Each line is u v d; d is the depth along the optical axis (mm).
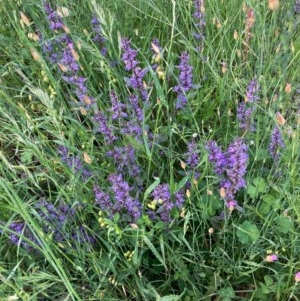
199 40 445
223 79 386
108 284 325
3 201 349
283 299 324
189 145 344
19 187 347
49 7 422
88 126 414
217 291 326
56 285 330
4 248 345
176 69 437
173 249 334
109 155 353
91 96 391
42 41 427
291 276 327
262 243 337
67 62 370
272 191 351
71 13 463
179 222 331
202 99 411
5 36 475
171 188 314
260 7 443
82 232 338
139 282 319
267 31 437
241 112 364
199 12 424
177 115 411
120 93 414
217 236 348
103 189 349
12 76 438
